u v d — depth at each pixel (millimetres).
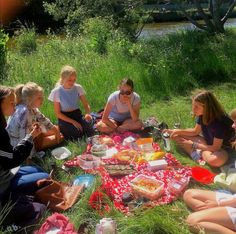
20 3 23578
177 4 13594
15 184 3693
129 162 4484
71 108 5199
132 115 5297
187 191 3693
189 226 3279
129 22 14430
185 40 10242
